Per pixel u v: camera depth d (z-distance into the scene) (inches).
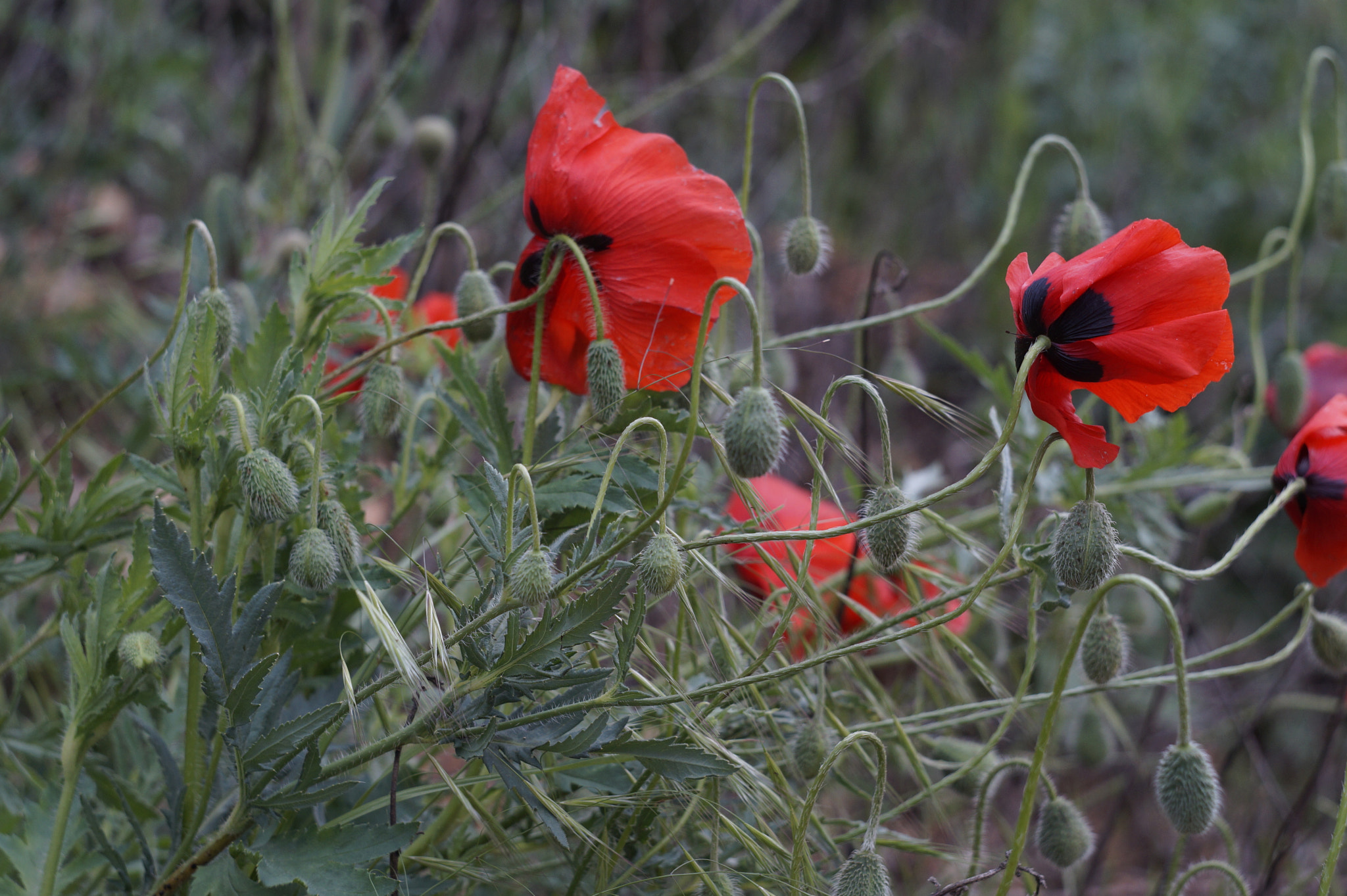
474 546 74.1
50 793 73.2
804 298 127.2
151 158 124.7
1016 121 144.6
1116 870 82.4
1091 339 72.0
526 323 74.5
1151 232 71.7
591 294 73.4
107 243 107.3
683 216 73.6
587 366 73.3
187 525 74.9
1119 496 79.7
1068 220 77.2
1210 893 81.0
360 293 74.6
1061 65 148.9
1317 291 134.9
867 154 152.6
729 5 144.2
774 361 78.5
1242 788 89.6
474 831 75.1
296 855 72.2
